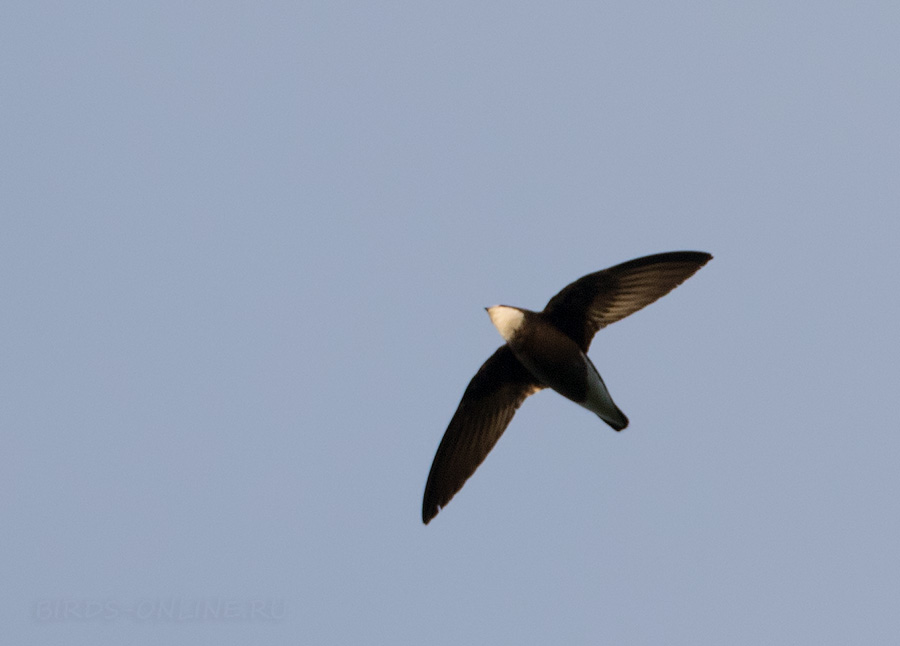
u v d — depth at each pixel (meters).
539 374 15.05
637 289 14.88
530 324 14.77
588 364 14.67
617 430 15.23
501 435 16.12
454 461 16.28
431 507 16.20
